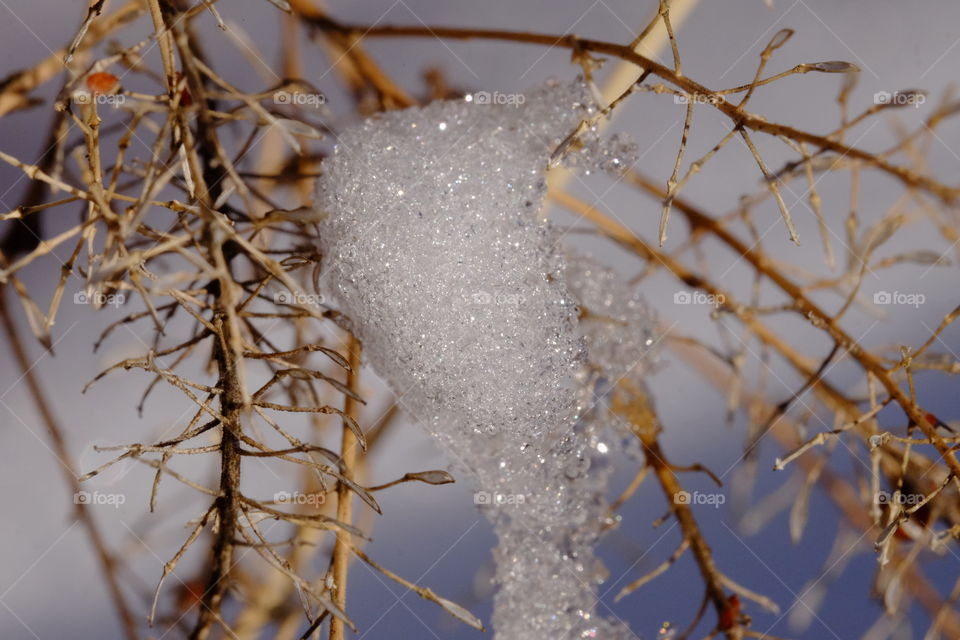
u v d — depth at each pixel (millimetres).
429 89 433
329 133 426
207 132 405
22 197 424
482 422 421
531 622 423
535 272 422
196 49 420
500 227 422
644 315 436
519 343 421
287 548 423
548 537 425
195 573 422
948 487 416
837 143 407
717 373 436
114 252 398
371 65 432
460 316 420
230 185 403
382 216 420
